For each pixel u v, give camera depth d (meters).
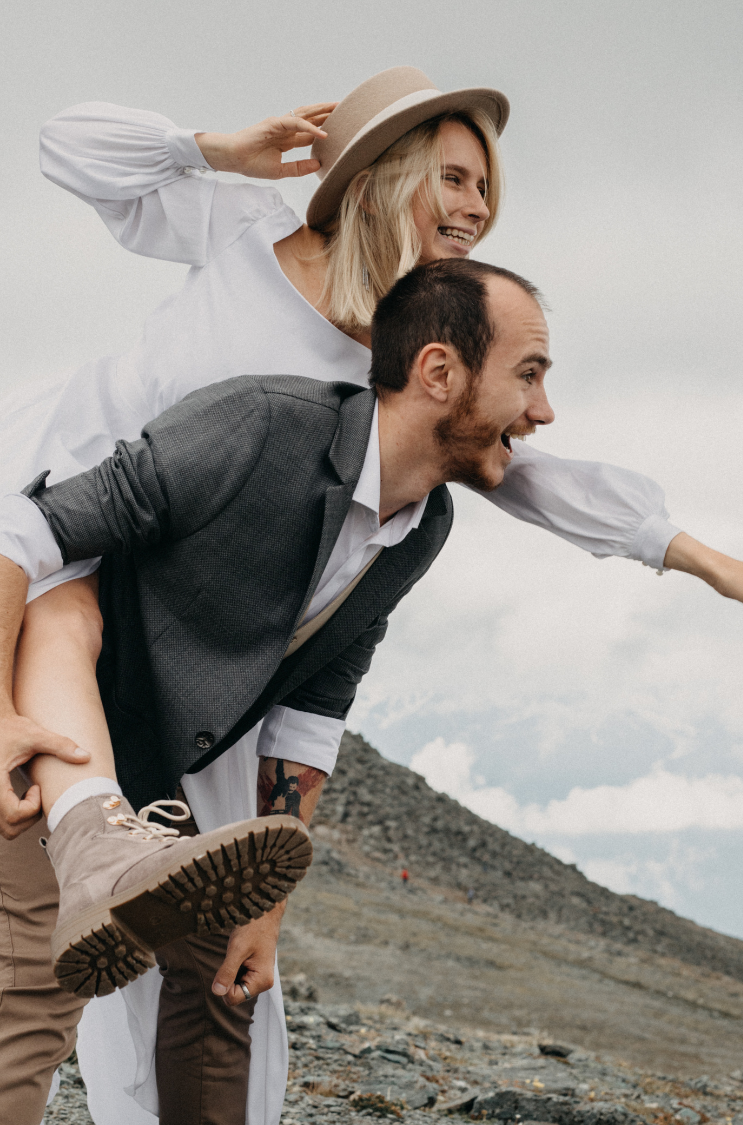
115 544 1.79
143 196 2.51
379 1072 5.03
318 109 2.59
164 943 1.54
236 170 2.50
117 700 1.96
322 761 2.38
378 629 2.38
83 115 2.58
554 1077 5.88
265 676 1.90
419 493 2.04
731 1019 26.42
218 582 1.86
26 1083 1.93
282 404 1.89
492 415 1.93
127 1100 2.46
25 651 1.78
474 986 24.00
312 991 12.99
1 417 2.23
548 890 47.06
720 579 2.42
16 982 1.92
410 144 2.42
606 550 2.58
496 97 2.47
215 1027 2.26
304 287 2.52
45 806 1.64
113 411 2.31
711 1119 5.53
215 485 1.81
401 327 1.95
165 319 2.46
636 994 27.73
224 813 2.29
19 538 1.73
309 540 1.89
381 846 47.44
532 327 1.92
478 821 54.91
